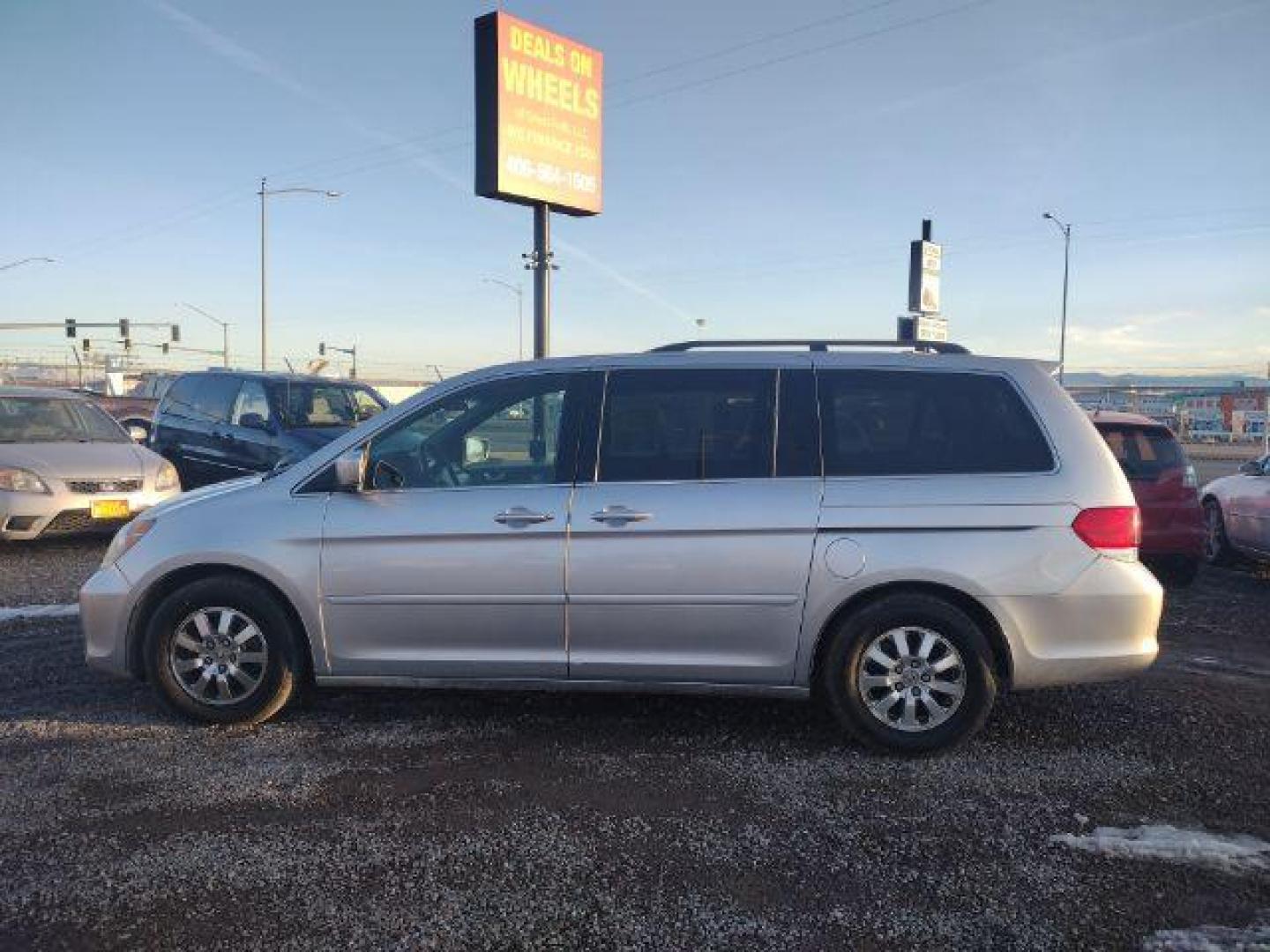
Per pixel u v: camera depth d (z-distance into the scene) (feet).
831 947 9.59
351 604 15.08
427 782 13.46
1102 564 14.11
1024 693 17.54
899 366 15.16
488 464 15.39
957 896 10.52
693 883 10.76
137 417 59.11
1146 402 154.51
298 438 37.04
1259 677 18.88
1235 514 31.17
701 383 15.26
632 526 14.51
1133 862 11.30
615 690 15.05
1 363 156.04
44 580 27.04
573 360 15.75
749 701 17.03
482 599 14.83
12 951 9.41
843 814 12.53
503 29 57.57
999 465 14.48
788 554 14.29
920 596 14.24
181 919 9.98
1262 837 11.94
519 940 9.66
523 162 59.11
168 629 15.40
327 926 9.89
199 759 14.20
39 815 12.32
